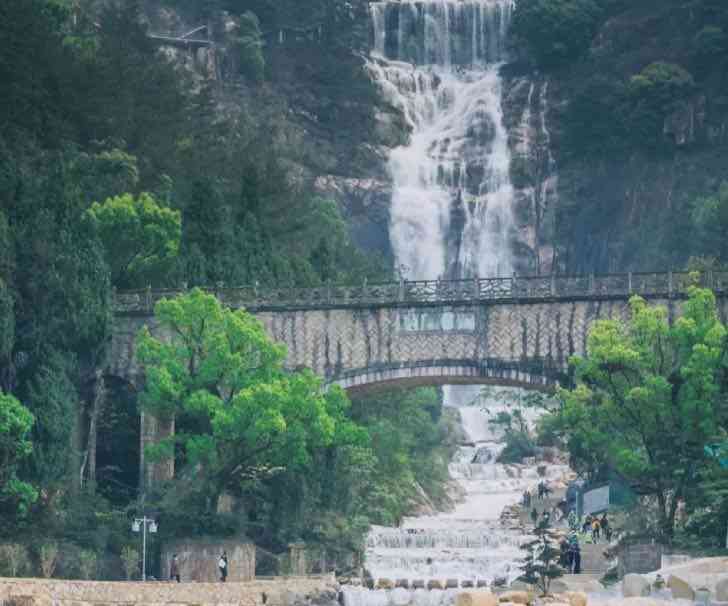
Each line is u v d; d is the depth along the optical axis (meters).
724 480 199.12
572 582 196.00
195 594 186.25
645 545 198.38
